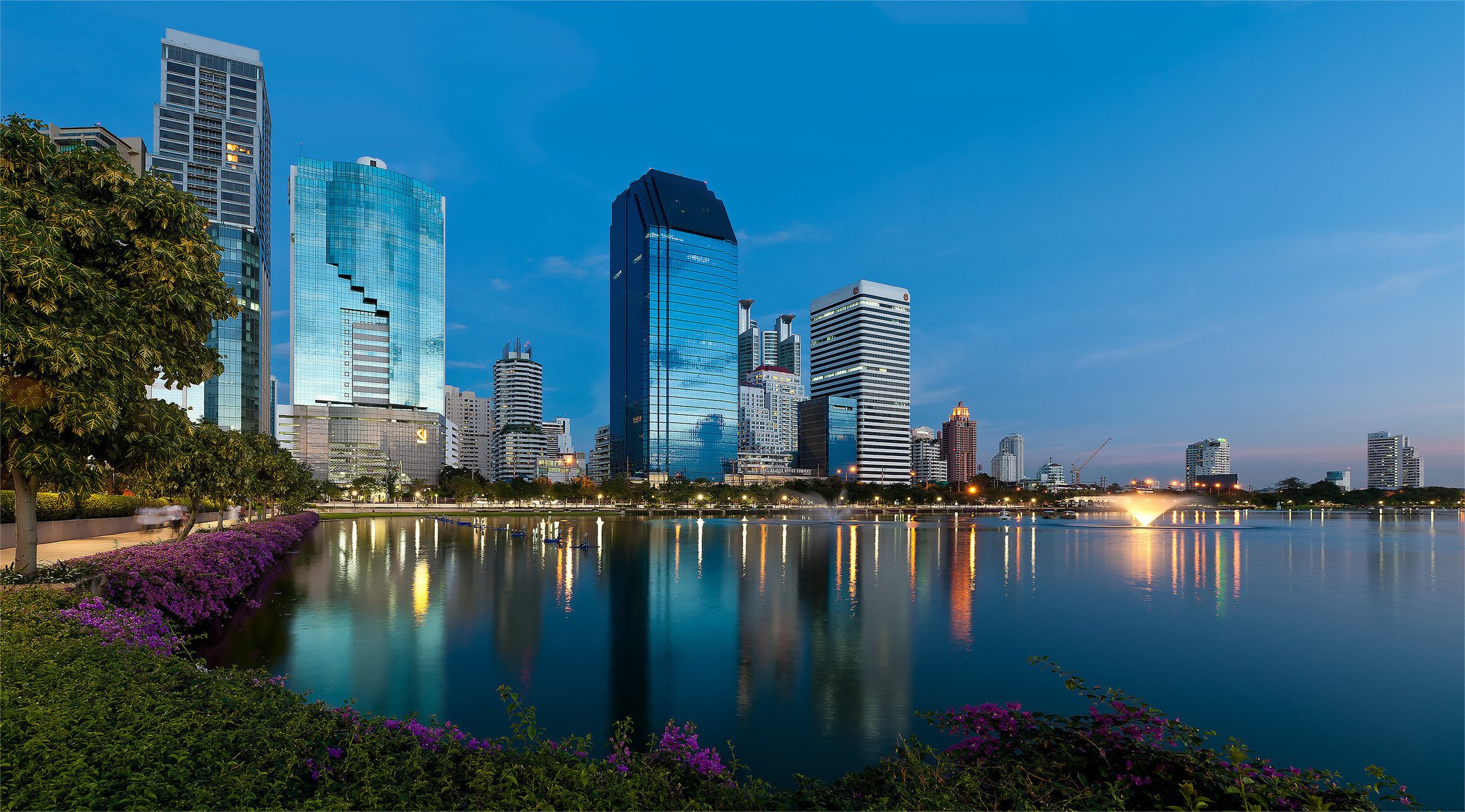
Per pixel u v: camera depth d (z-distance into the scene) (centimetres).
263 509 8175
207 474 3853
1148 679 2731
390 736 854
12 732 698
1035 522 17225
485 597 4206
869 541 9806
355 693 2289
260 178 18338
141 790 629
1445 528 14825
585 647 3012
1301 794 856
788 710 2277
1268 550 8612
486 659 2736
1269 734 2189
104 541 4272
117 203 2116
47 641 1180
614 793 755
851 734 2083
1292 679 2744
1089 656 3050
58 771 634
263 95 19075
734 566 6350
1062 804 873
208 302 2316
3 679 897
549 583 4941
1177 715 2341
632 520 15762
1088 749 1056
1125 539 10806
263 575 4659
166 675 1068
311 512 12950
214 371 2473
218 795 640
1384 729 2219
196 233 2280
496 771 764
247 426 15050
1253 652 3169
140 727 767
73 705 817
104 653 1161
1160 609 4256
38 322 1731
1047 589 5041
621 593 4572
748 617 3809
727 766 1798
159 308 2119
